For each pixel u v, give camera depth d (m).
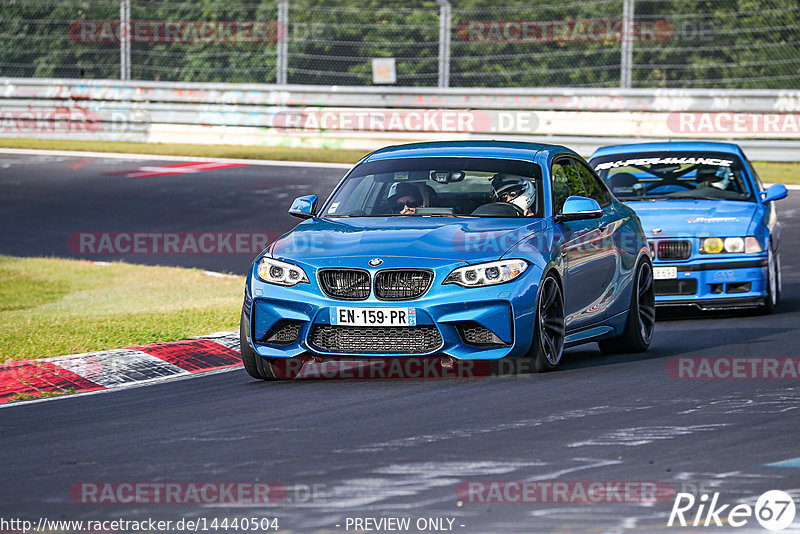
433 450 18.30
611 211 29.70
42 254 52.31
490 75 87.12
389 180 27.66
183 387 25.61
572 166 29.17
